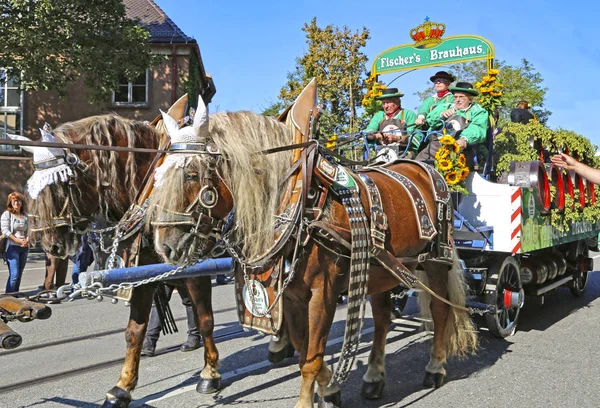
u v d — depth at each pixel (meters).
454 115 6.23
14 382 4.84
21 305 3.05
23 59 13.74
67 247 3.87
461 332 4.86
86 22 14.59
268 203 3.46
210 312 4.57
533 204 6.27
